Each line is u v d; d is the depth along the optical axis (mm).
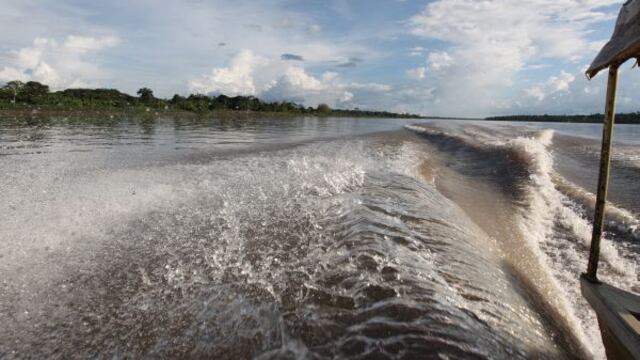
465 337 2064
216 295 2531
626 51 2057
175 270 2893
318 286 2574
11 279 2730
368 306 2314
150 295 2555
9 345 2076
